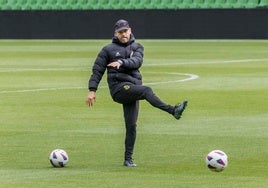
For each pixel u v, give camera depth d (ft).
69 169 76.84
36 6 351.05
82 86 155.53
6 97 137.49
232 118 111.14
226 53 247.29
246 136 96.12
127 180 71.46
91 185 69.26
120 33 79.46
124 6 341.82
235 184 69.41
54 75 180.34
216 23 315.99
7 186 68.74
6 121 109.60
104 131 100.68
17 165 79.05
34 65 209.87
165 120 109.60
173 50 262.26
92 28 328.08
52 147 89.35
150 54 245.04
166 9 319.47
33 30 334.03
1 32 336.90
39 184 69.62
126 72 79.10
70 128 103.14
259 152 85.66
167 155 84.28
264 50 259.19
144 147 88.94
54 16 331.16
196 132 99.30
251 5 326.85
